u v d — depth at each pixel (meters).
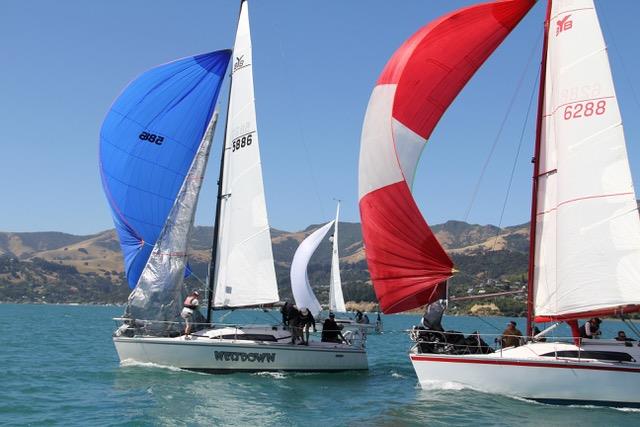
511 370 15.04
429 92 17.12
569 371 14.55
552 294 15.57
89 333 43.75
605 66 15.31
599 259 14.78
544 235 15.89
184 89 22.31
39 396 15.37
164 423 12.80
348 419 13.52
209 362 18.77
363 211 17.33
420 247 16.47
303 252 41.25
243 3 22.16
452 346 16.39
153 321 19.77
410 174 17.09
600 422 12.99
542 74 16.28
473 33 16.86
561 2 15.98
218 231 21.44
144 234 22.02
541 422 12.99
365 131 17.53
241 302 20.59
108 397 15.32
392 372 21.38
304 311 19.80
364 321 43.75
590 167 15.10
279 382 17.91
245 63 21.75
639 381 14.17
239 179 21.28
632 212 14.72
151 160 22.06
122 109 21.89
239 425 12.88
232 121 21.75
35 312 105.12
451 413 13.83
